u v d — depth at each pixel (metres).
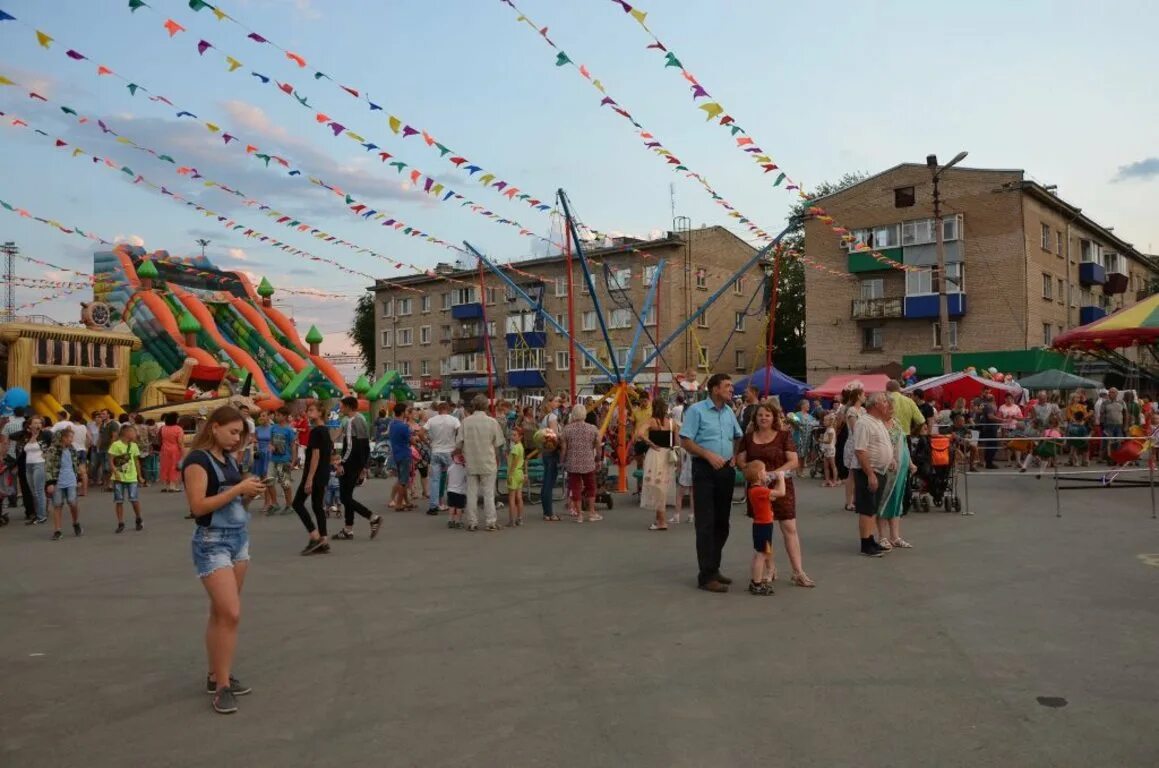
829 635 6.06
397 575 8.52
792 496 7.77
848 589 7.54
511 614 6.82
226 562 4.84
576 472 12.51
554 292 51.44
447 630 6.36
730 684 5.02
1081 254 45.41
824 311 43.91
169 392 27.52
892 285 41.84
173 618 6.89
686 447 7.66
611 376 17.88
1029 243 38.88
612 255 48.62
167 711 4.72
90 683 5.22
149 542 11.03
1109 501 13.51
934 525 11.18
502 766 3.92
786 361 54.69
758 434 7.77
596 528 11.83
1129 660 5.39
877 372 30.53
